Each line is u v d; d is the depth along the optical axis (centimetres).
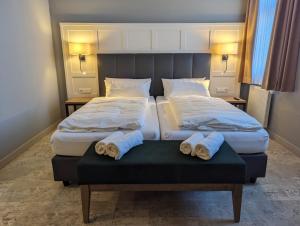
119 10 363
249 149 197
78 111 242
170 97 311
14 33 271
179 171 152
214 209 175
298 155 263
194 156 160
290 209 173
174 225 158
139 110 240
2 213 171
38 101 324
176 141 188
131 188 158
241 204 169
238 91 383
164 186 157
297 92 265
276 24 273
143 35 364
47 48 354
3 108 247
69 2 359
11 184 209
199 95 333
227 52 350
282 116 295
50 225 158
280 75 278
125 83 351
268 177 218
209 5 362
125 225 158
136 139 176
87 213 159
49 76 360
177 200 186
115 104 261
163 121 235
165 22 368
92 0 359
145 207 177
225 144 181
